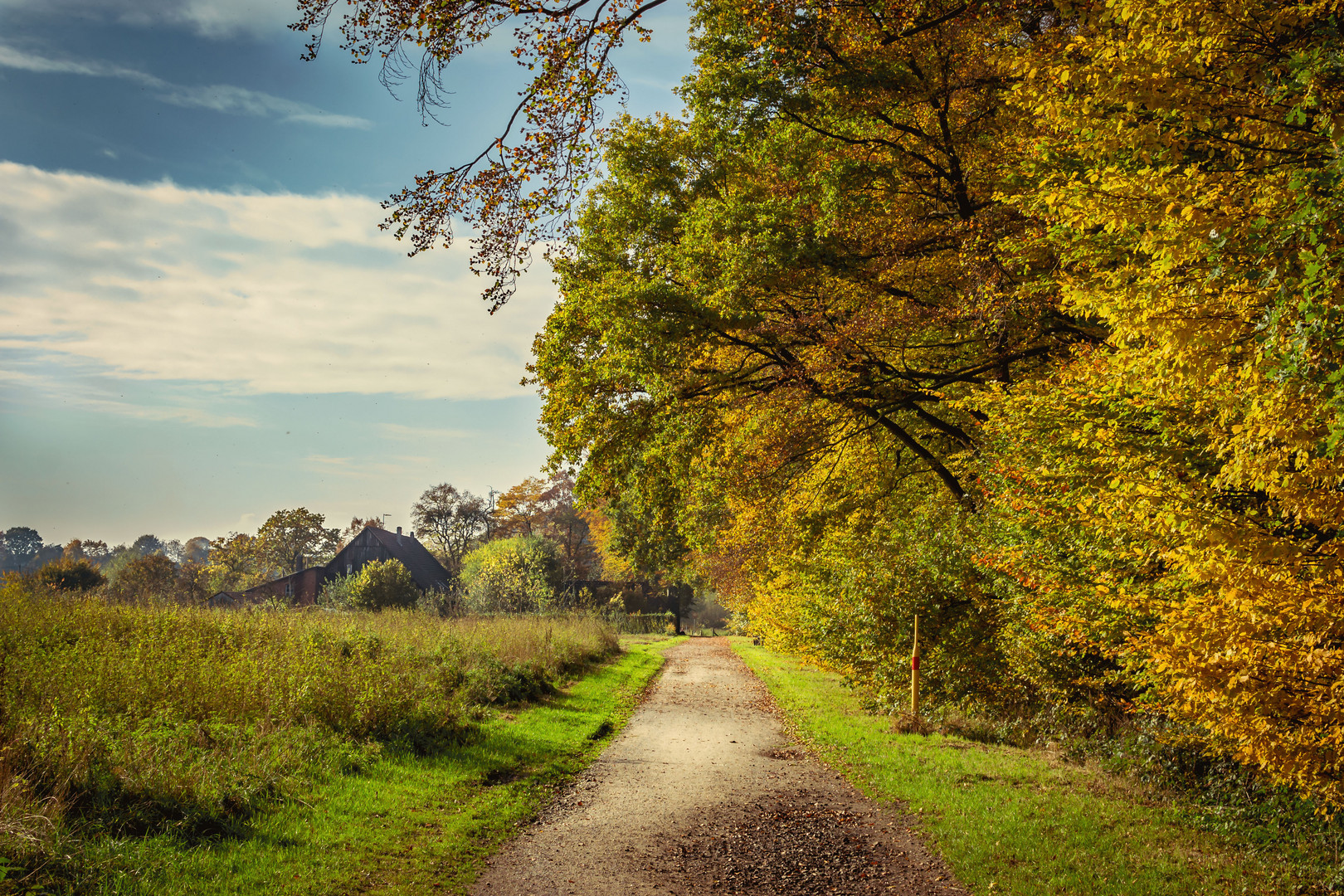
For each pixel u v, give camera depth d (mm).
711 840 6945
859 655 14438
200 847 5629
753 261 13016
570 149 9570
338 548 98188
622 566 62812
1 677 8398
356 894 5352
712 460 17859
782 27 11789
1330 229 4664
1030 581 8812
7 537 156250
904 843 6832
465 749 9852
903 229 14461
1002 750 10414
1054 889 5516
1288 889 5379
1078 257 8422
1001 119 13711
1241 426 5285
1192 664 5391
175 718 8531
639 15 9211
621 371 14531
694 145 15883
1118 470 7004
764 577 25781
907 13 12344
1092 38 8062
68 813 5668
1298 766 5227
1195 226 5809
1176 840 6496
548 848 6688
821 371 15773
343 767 8266
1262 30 6242
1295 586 5168
